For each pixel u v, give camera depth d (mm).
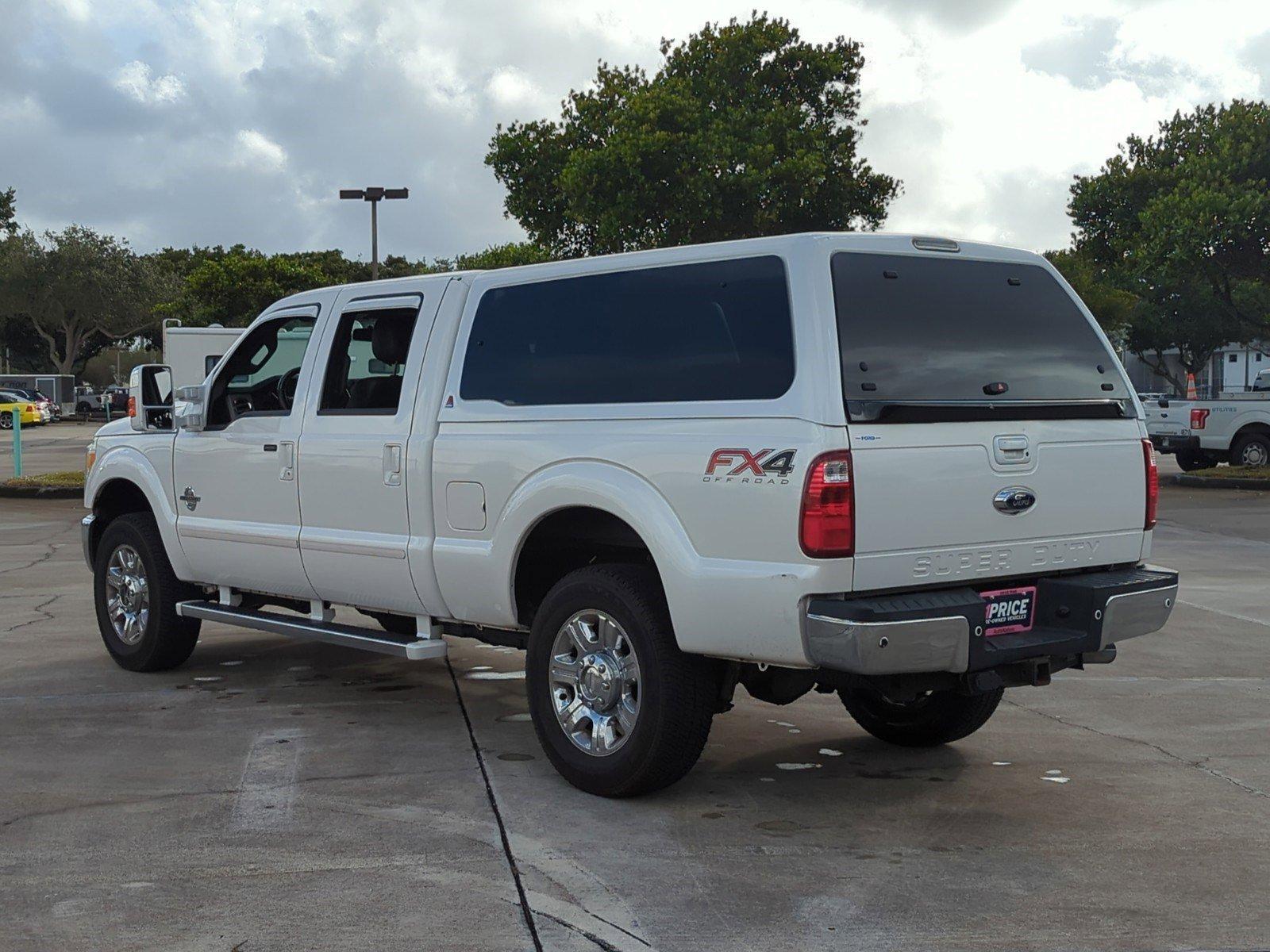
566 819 5016
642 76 30000
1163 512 17953
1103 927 3980
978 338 5082
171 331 22062
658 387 5109
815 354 4625
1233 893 4277
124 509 8195
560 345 5531
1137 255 25562
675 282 5148
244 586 7070
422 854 4598
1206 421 23453
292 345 7203
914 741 6148
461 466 5773
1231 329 54781
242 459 6895
